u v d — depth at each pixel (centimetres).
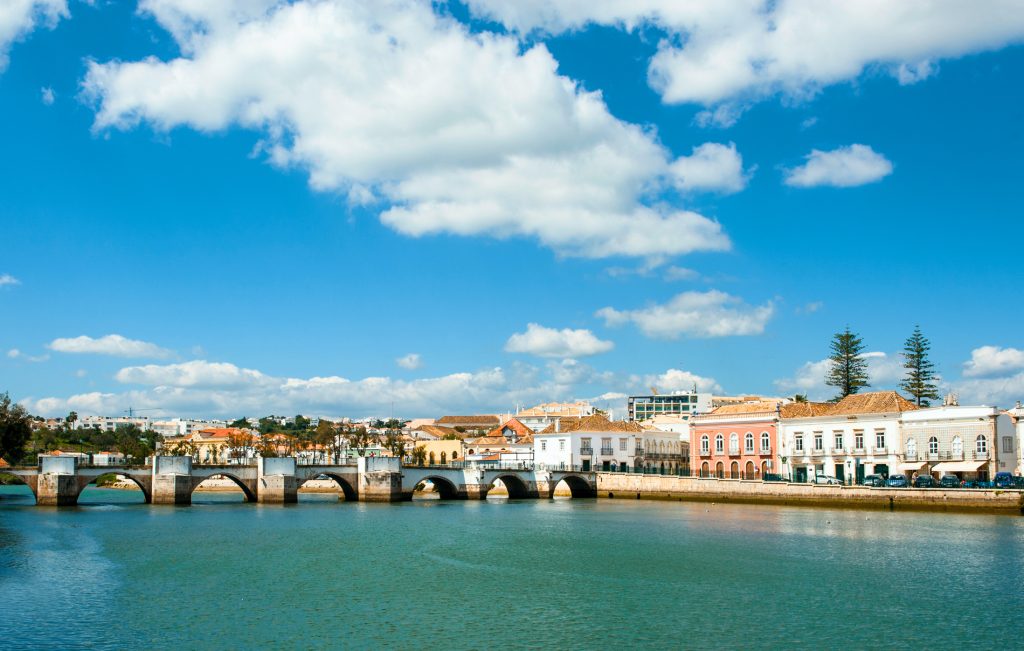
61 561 6500
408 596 5288
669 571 6159
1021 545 7338
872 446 12400
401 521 9900
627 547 7412
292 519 10131
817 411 13412
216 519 10075
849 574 5994
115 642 4172
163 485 12381
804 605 5025
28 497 14425
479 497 14262
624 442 16788
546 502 13725
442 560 6688
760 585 5625
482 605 5041
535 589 5516
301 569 6234
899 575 5934
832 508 11338
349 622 4606
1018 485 10106
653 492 14238
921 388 15588
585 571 6181
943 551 7012
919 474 11631
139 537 8088
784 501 12000
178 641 4200
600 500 14288
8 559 6569
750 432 14125
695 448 14962
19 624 4488
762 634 4391
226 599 5156
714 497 13175
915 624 4575
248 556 6844
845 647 4162
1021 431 11281
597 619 4700
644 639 4300
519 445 19825
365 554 7000
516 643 4222
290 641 4222
